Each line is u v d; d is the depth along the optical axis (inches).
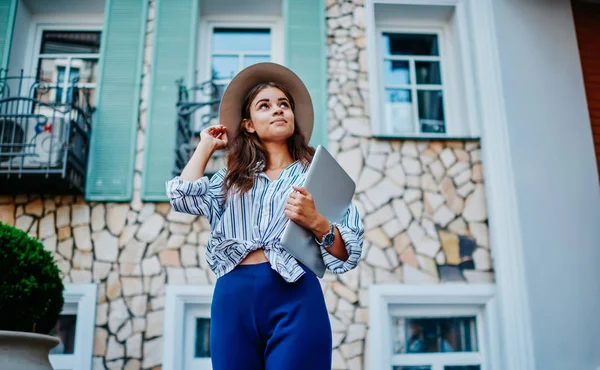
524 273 179.6
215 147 68.9
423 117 215.8
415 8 216.8
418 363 180.2
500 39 203.5
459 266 185.6
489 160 192.2
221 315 61.4
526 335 174.7
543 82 200.5
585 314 177.3
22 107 189.9
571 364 173.2
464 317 186.5
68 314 179.9
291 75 75.2
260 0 215.8
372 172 194.5
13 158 175.5
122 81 201.5
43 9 218.5
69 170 177.3
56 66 216.2
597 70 209.5
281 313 60.1
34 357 112.0
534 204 186.9
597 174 191.9
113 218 186.1
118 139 194.9
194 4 211.2
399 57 221.9
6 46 203.9
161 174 191.3
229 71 218.8
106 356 171.9
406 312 184.2
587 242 184.2
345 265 63.9
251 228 62.6
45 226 184.2
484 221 190.7
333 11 213.0
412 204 191.6
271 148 70.3
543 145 193.5
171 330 174.1
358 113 200.7
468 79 207.2
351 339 176.1
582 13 216.2
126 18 208.8
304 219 60.5
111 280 179.0
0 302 115.6
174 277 179.9
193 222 186.1
